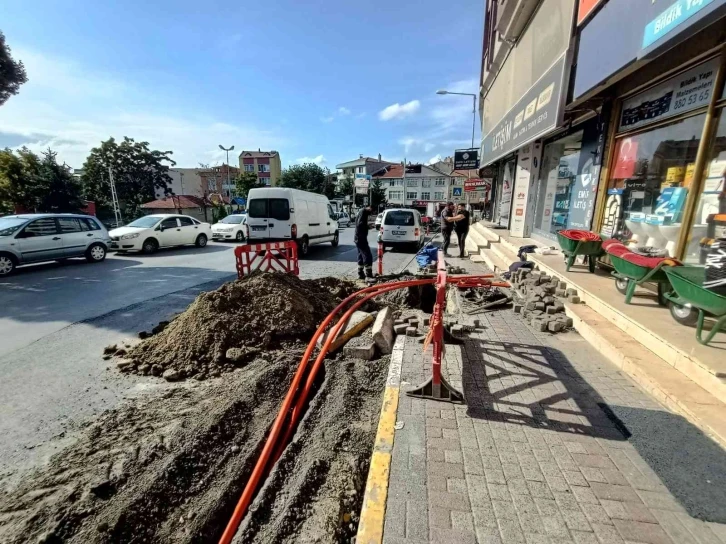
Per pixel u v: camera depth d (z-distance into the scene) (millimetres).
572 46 5844
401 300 6930
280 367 4121
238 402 3465
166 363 4375
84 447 2938
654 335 3666
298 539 2152
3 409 3510
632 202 5703
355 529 2258
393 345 4750
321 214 15164
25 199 25859
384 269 10953
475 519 2023
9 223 10359
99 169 40031
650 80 5180
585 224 7160
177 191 60906
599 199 6559
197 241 16188
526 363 3916
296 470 2705
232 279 9328
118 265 11461
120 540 2180
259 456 2932
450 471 2383
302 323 5246
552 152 9477
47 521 2227
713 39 4055
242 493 2605
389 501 2152
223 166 61125
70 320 6102
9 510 2322
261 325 4969
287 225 12898
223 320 4801
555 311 5172
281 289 5574
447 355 4074
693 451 2516
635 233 5578
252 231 13094
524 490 2221
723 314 3121
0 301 7238
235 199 37562
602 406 3074
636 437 2674
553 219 9086
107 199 40188
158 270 10594
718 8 2854
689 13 3195
